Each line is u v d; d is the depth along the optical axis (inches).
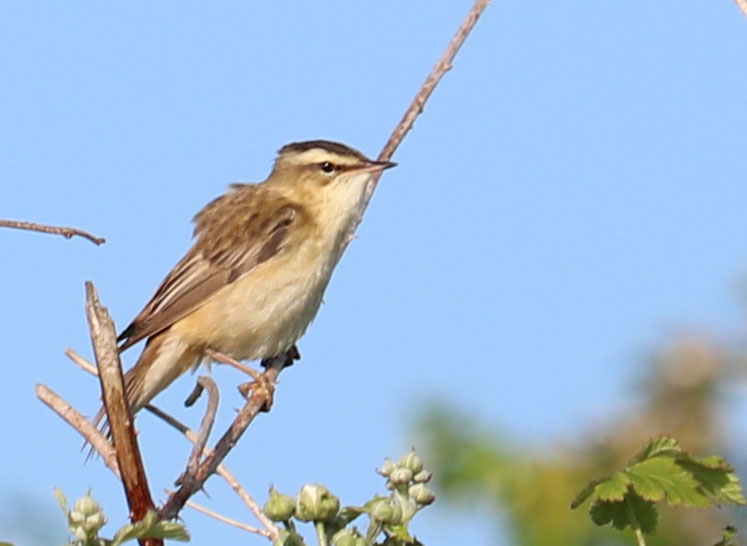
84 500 247.6
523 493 439.2
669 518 431.2
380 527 287.1
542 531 434.3
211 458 350.6
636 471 275.6
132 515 286.4
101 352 291.7
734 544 300.5
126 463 288.2
